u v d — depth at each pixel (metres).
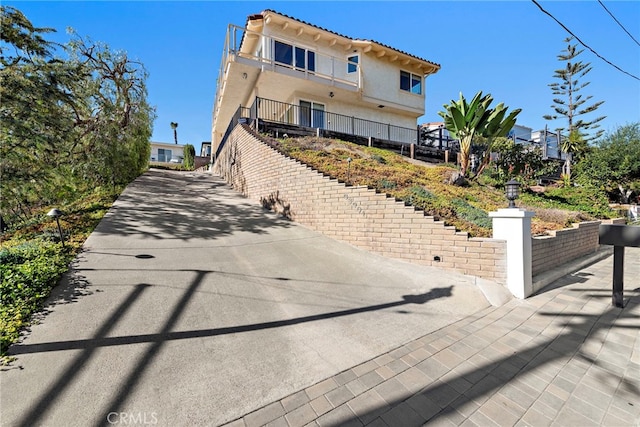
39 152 7.62
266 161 8.01
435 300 3.70
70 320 2.70
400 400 2.00
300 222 6.72
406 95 17.02
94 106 10.27
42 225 5.73
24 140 7.02
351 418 1.83
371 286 4.02
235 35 11.84
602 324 3.20
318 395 2.02
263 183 8.15
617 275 3.68
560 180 17.03
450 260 4.57
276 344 2.61
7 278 3.09
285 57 13.40
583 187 12.30
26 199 7.95
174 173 15.13
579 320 3.30
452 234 4.56
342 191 5.84
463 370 2.35
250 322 2.94
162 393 1.95
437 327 3.08
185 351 2.40
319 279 4.13
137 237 5.11
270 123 11.08
